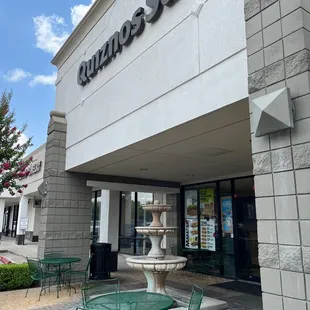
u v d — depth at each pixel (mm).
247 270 8320
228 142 5496
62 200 8312
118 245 14180
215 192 9633
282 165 2770
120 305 3742
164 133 4887
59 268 7090
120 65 6035
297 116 2719
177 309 5074
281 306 2598
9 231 28750
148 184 10102
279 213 2727
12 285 7285
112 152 6164
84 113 7461
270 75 2996
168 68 4742
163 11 4973
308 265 2459
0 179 7484
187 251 9297
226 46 3809
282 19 2969
